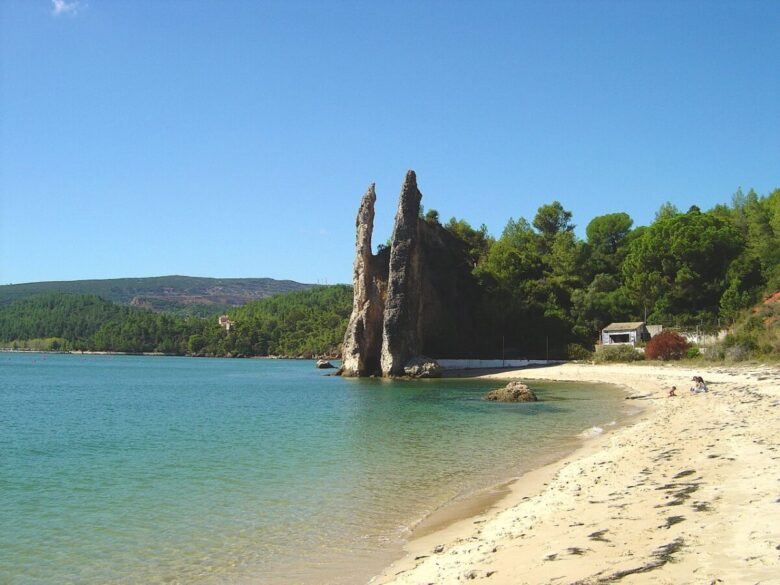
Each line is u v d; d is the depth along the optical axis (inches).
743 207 4429.1
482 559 440.1
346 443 1155.9
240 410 1836.9
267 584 462.3
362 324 3585.1
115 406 2027.6
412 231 3444.9
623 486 635.5
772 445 758.5
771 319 2588.6
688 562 366.0
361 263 3631.9
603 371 2883.9
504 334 3949.3
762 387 1610.5
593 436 1142.3
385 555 514.9
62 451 1127.6
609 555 405.1
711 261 3592.5
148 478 872.3
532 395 1921.8
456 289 4069.9
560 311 3964.1
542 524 522.3
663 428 1072.8
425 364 3287.4
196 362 6875.0
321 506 690.8
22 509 715.4
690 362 2701.8
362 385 2888.8
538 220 5556.1
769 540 388.2
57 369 5019.7
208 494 765.3
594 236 4950.8
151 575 496.1
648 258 3823.8
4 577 500.7
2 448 1165.7
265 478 852.0
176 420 1594.5
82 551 560.7
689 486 587.2
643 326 3595.0
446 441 1158.3
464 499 701.9
